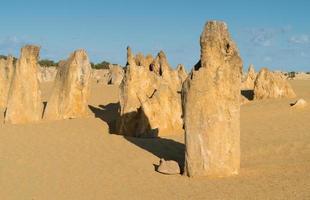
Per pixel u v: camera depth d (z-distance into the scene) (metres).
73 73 26.42
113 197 13.56
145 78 24.52
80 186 14.80
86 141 20.80
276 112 27.73
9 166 17.28
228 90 14.77
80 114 26.77
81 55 26.62
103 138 21.41
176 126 23.52
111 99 37.75
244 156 17.97
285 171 14.78
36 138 21.38
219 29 15.21
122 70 55.91
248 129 23.33
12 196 14.19
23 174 16.31
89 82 26.98
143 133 22.38
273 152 18.36
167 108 23.36
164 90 23.55
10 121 25.77
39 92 26.56
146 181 14.98
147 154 18.70
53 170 16.66
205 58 15.27
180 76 44.19
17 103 25.95
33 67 26.44
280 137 20.84
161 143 20.70
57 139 21.16
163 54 34.53
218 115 14.70
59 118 26.31
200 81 14.82
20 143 20.55
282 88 33.16
